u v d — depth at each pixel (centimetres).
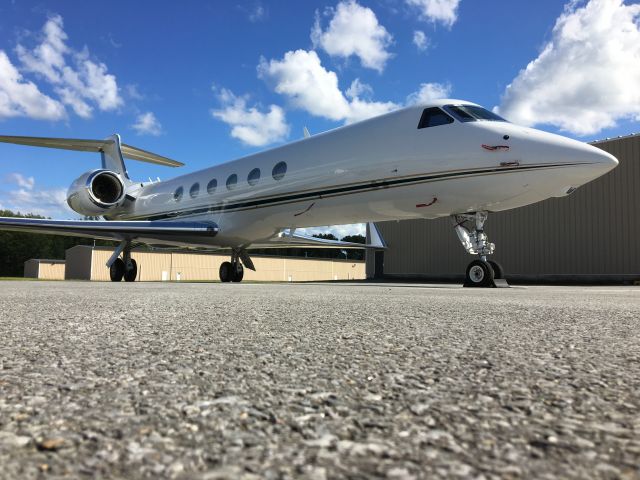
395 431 93
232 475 73
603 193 1839
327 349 186
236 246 1458
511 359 166
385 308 373
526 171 845
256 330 241
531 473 73
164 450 83
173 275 3828
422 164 922
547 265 1967
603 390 123
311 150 1112
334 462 78
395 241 2520
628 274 1767
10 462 78
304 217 1148
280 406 110
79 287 805
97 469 76
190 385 129
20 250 6203
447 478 72
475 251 962
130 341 205
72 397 117
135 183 1795
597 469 75
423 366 154
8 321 279
